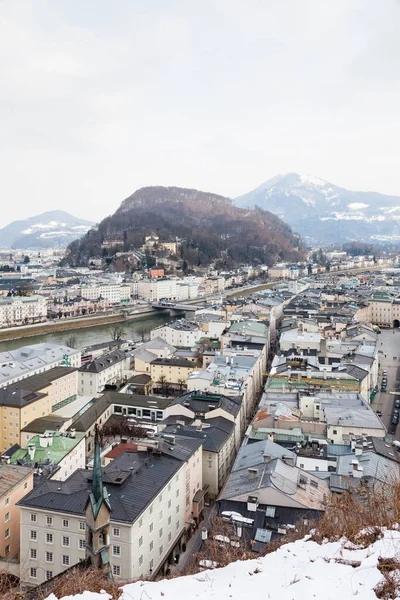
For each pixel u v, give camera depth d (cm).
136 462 9750
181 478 10056
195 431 12750
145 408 17325
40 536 8519
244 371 18325
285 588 3391
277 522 8194
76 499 8506
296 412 13988
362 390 17138
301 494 8788
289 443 11988
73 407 17112
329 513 5697
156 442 10481
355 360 19525
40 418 15525
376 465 10044
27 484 10269
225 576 3881
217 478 11831
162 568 9025
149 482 9025
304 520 7906
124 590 3866
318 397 14875
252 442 11994
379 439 11612
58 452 12306
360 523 4684
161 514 9069
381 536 4084
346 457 10612
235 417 14212
